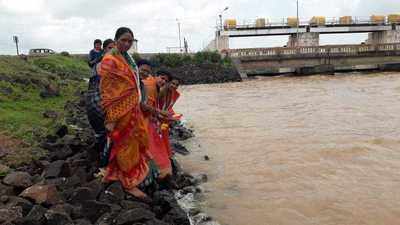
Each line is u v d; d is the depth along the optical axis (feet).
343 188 19.92
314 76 139.95
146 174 17.29
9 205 13.80
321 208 17.46
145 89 19.31
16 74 43.55
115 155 16.71
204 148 30.53
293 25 179.63
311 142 30.32
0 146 21.11
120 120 16.24
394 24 184.75
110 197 15.62
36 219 12.87
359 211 16.98
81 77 82.28
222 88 103.91
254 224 16.03
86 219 13.98
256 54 153.38
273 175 22.58
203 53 151.33
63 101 40.32
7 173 17.35
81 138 24.64
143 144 16.97
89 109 19.77
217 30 177.58
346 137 31.42
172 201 16.99
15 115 28.45
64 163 18.12
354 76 130.62
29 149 21.25
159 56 148.36
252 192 19.94
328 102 56.75
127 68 16.28
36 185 15.42
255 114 47.73
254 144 30.89
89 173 18.39
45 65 83.15
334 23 181.98
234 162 25.90
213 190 20.48
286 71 148.46
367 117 41.32
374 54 155.84
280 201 18.48
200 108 57.62
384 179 21.09
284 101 61.16
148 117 19.20
